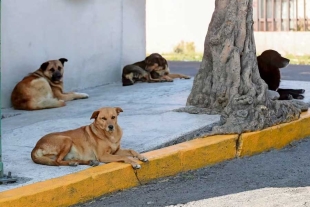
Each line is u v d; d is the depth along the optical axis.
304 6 29.09
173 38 30.81
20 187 8.07
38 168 8.98
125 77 16.83
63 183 8.20
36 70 14.73
